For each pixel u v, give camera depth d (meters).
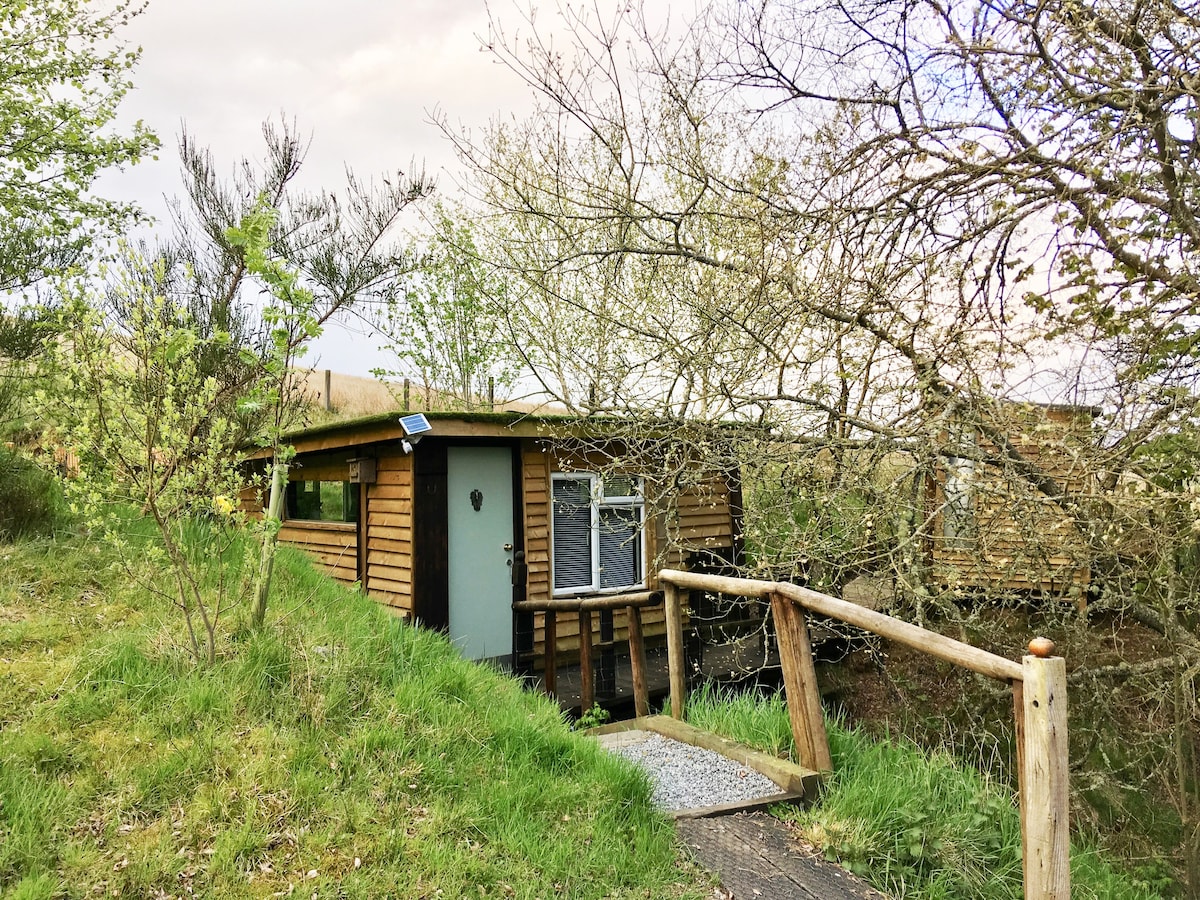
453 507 7.98
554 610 6.72
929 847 3.40
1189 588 5.51
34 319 6.38
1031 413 5.06
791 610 4.11
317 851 2.84
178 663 3.94
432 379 15.44
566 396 8.66
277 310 4.22
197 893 2.59
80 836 2.77
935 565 5.70
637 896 2.90
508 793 3.38
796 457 6.05
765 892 3.02
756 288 5.67
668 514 7.52
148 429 3.94
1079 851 4.95
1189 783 6.36
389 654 4.43
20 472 6.31
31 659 3.99
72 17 8.79
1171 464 4.99
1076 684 6.49
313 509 10.13
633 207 7.48
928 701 8.23
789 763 4.04
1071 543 5.23
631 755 4.46
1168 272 5.04
